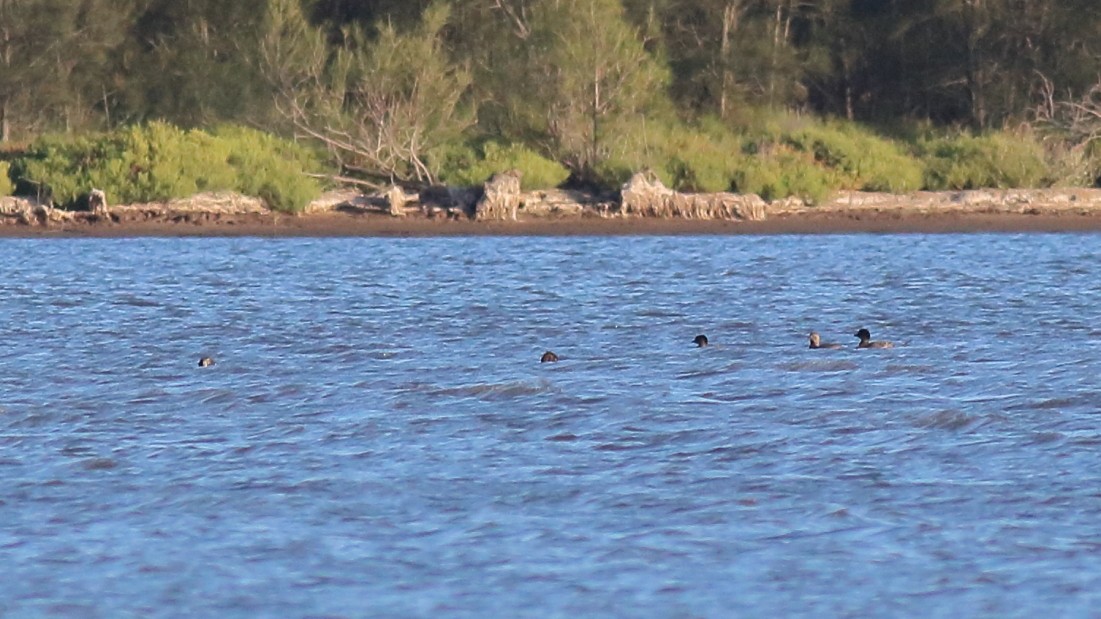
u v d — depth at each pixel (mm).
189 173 85500
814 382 39969
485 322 52406
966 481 29266
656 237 82000
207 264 70562
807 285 63375
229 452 31938
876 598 23219
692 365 42875
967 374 41188
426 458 31359
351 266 70125
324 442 32875
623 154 88000
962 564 24578
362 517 27172
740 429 33969
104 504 27953
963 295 59906
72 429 34281
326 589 23672
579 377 40875
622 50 88812
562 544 25672
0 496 28453
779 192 87812
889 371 41719
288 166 86938
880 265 70812
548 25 89062
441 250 76500
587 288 62219
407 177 88812
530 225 84250
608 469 30406
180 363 43656
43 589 23625
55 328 50750
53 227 82688
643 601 23172
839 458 31203
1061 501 27891
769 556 25000
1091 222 86812
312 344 47344
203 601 23188
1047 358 44062
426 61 88000
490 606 22984
